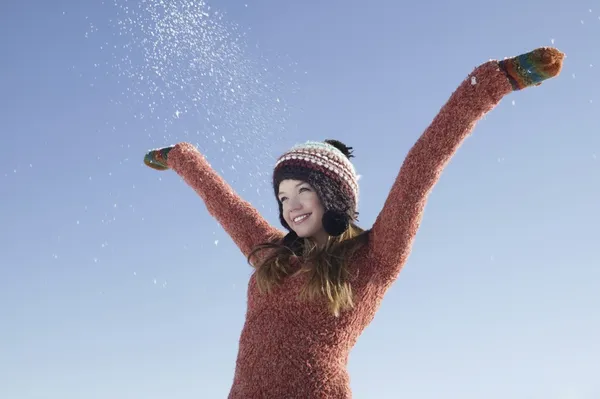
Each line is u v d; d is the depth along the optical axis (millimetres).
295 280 2287
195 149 2863
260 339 2275
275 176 2381
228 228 2658
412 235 2252
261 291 2320
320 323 2240
